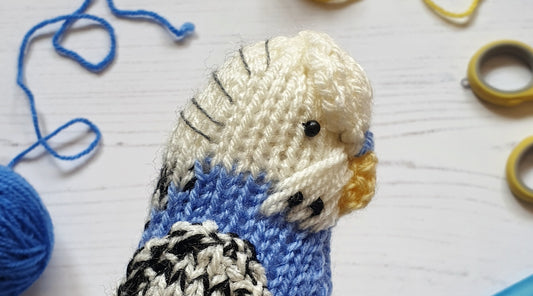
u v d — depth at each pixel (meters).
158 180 0.15
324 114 0.14
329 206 0.14
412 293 0.21
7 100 0.23
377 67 0.24
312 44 0.14
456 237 0.22
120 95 0.24
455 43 0.24
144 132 0.23
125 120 0.23
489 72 0.24
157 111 0.23
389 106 0.23
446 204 0.22
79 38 0.24
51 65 0.24
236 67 0.15
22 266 0.19
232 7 0.25
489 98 0.23
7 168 0.20
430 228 0.22
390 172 0.22
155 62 0.24
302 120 0.14
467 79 0.24
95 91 0.24
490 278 0.21
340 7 0.25
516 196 0.22
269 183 0.14
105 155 0.23
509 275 0.21
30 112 0.23
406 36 0.24
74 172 0.23
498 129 0.23
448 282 0.21
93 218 0.22
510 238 0.22
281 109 0.14
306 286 0.14
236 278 0.13
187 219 0.14
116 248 0.22
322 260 0.15
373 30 0.24
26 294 0.21
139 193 0.22
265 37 0.24
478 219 0.22
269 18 0.25
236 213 0.14
